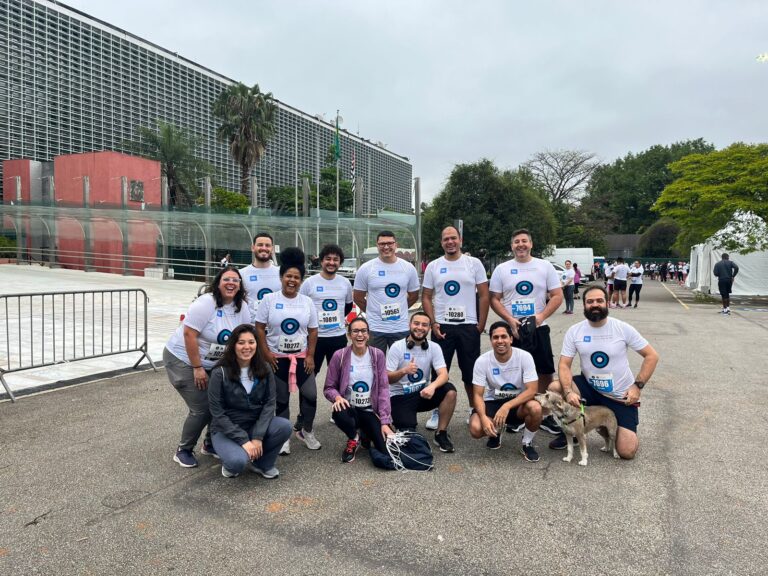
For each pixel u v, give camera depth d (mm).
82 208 22875
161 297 16250
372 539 3104
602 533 3182
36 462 4203
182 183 39688
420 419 5652
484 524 3291
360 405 4457
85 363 7746
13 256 27969
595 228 51375
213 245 22281
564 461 4379
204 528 3217
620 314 16047
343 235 20406
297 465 4285
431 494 3730
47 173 32688
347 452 4355
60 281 19828
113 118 42562
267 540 3082
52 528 3195
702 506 3537
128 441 4707
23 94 35688
